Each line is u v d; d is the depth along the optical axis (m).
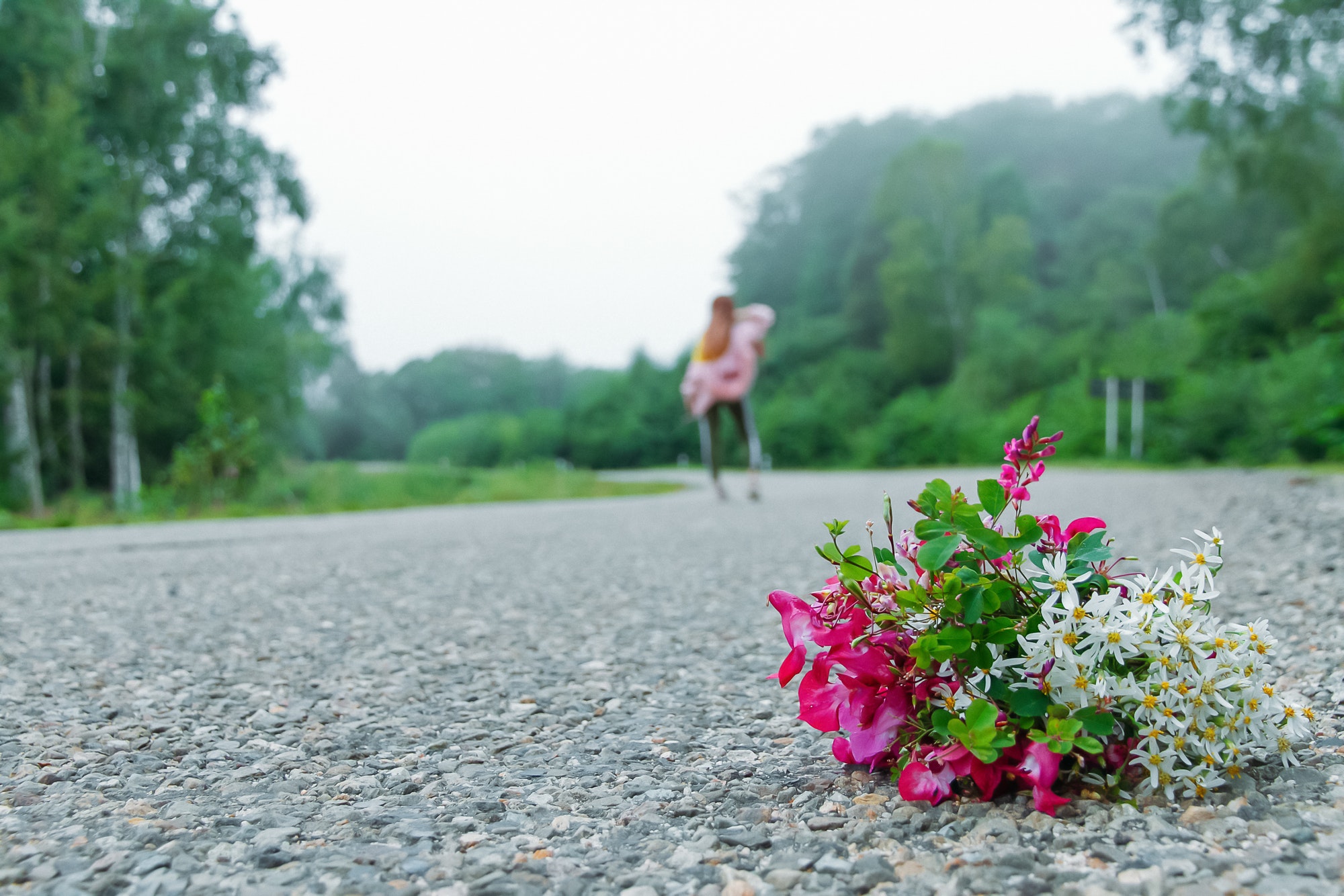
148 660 3.63
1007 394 45.69
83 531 10.29
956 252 62.91
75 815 1.97
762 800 2.01
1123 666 1.86
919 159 64.50
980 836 1.71
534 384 105.00
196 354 25.19
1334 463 15.72
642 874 1.64
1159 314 56.88
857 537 8.04
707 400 14.47
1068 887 1.48
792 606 2.09
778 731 2.58
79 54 21.31
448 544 8.35
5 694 3.07
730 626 4.21
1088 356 45.69
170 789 2.16
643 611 4.70
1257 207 56.47
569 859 1.72
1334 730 2.21
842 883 1.56
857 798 1.96
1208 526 6.87
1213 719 1.83
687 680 3.24
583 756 2.40
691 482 26.19
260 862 1.71
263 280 30.19
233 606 4.96
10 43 21.34
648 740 2.53
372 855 1.74
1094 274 69.62
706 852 1.73
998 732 1.81
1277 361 23.22
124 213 21.39
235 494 16.97
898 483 19.12
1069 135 96.44
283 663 3.59
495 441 63.31
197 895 1.57
